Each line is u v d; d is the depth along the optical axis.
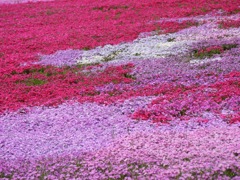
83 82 17.67
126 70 18.47
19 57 21.81
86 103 14.98
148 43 22.66
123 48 22.25
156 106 13.95
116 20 28.38
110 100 15.00
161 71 17.86
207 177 8.96
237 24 24.69
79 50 22.59
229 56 19.12
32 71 20.00
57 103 15.08
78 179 9.46
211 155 9.66
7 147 11.61
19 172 10.00
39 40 24.88
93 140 11.75
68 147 11.32
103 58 20.92
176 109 13.70
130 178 9.30
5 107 14.96
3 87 17.67
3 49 23.42
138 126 12.56
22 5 36.28
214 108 13.51
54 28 27.64
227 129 11.55
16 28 28.41
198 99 14.26
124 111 13.91
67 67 20.08
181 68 18.06
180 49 20.89
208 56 19.58
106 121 13.17
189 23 26.06
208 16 27.55
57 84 17.64
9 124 13.46
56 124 13.23
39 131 12.78
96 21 28.70
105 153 10.52
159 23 26.58
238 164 9.24
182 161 9.68
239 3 29.62
